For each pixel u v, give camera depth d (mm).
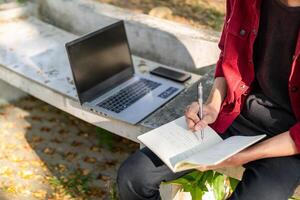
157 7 4074
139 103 3002
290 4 2002
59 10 4203
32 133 3707
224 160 1947
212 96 2377
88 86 3035
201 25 3861
